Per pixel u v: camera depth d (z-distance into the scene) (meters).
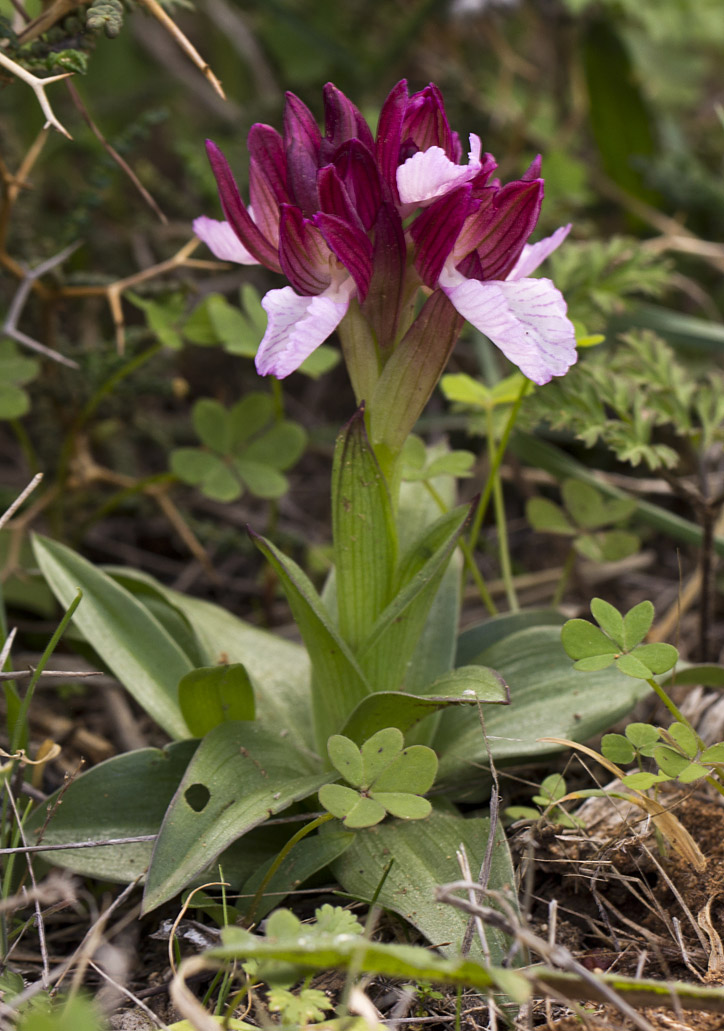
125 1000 0.38
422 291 0.44
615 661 0.38
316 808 0.40
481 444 0.61
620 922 0.39
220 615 0.44
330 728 0.40
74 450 0.52
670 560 0.55
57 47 0.41
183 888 0.37
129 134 0.49
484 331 0.37
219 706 0.40
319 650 0.39
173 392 0.52
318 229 0.37
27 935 0.40
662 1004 0.34
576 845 0.40
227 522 0.60
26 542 0.50
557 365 0.37
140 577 0.44
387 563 0.39
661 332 0.55
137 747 0.45
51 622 0.50
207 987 0.38
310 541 0.58
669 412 0.46
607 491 0.49
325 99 0.38
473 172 0.37
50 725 0.46
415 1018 0.36
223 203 0.38
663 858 0.39
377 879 0.38
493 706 0.41
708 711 0.44
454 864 0.38
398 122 0.38
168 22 0.41
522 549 0.58
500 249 0.37
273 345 0.37
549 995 0.34
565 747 0.40
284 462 0.50
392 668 0.40
